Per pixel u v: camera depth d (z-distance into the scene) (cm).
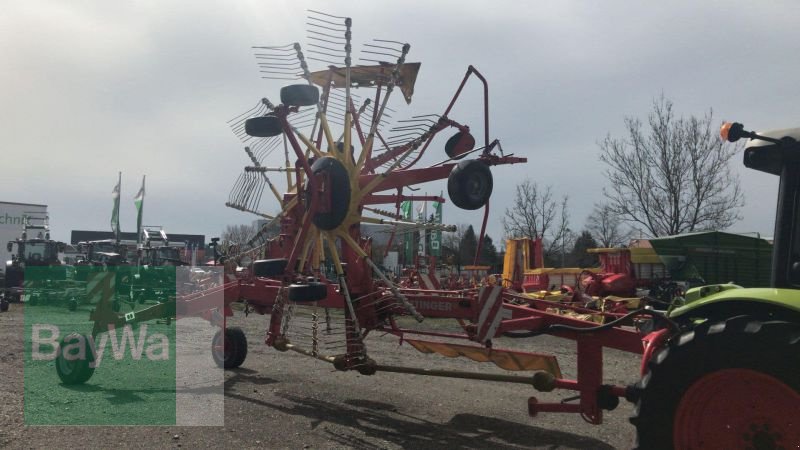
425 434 585
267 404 690
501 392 771
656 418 373
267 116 629
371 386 791
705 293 425
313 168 636
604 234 3472
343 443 552
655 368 379
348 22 644
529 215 2945
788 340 335
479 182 608
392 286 623
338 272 639
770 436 344
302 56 675
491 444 555
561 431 599
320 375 858
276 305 702
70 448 518
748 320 354
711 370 357
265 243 760
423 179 650
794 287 372
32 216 2984
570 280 2030
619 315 603
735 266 1786
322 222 630
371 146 653
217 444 539
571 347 1228
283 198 734
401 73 705
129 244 2631
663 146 2092
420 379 841
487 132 664
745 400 351
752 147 405
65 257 2619
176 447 527
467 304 606
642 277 1950
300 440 558
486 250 4272
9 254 2906
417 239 882
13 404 666
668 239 1798
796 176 379
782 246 380
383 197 698
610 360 1052
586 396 510
